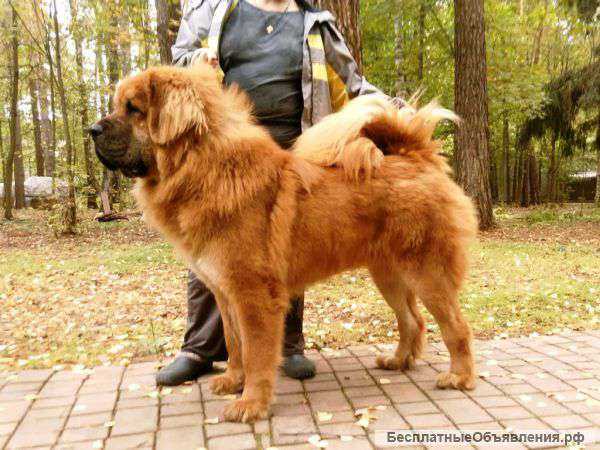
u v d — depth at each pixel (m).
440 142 3.20
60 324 5.13
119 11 14.49
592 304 5.46
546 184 28.34
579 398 2.92
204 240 2.66
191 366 3.32
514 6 20.95
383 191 2.91
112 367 3.65
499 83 16.77
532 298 5.67
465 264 3.07
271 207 2.73
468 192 12.30
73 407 2.93
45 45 12.59
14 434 2.60
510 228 13.01
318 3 5.93
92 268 8.06
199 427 2.64
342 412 2.80
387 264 3.06
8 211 15.96
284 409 2.86
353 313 5.31
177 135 2.55
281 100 3.33
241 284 2.67
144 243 10.92
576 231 12.40
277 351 2.77
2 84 19.77
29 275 7.66
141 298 6.16
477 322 4.81
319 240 2.85
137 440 2.51
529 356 3.72
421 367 3.55
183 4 12.00
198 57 3.08
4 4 13.16
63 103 12.21
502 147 27.17
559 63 22.94
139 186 2.88
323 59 3.36
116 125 2.64
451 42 16.81
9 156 15.88
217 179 2.61
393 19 15.79
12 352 4.22
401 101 3.51
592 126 18.55
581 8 15.91
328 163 3.02
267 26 3.31
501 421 2.64
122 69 18.92
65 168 12.13
